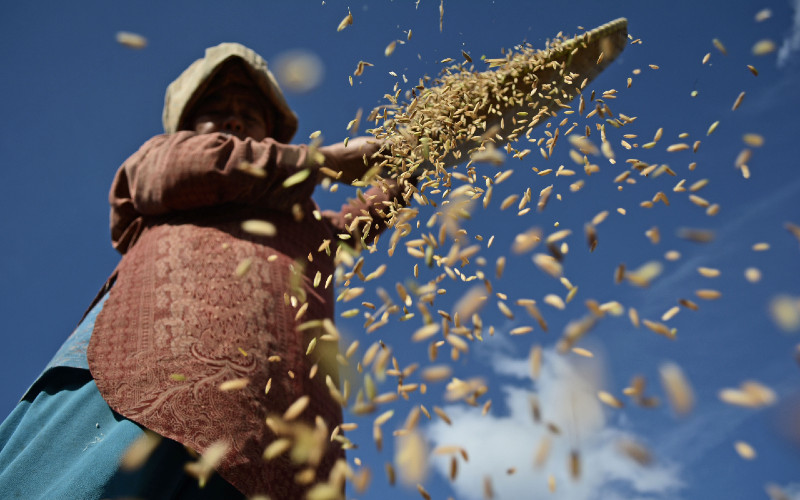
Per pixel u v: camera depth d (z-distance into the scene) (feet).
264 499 7.14
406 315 7.83
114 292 9.48
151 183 10.18
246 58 11.82
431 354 7.19
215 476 8.09
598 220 7.86
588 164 9.17
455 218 8.60
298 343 9.37
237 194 10.09
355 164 11.28
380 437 6.40
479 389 6.66
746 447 5.34
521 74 11.66
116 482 7.70
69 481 7.61
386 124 11.18
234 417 8.19
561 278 7.29
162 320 8.91
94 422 8.34
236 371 8.58
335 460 8.89
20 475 7.81
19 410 8.77
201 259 9.58
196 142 10.25
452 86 11.50
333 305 10.75
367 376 6.71
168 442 8.11
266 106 12.12
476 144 11.59
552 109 12.03
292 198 10.53
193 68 12.10
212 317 8.98
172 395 8.20
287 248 10.28
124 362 8.55
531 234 7.51
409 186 10.30
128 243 11.11
